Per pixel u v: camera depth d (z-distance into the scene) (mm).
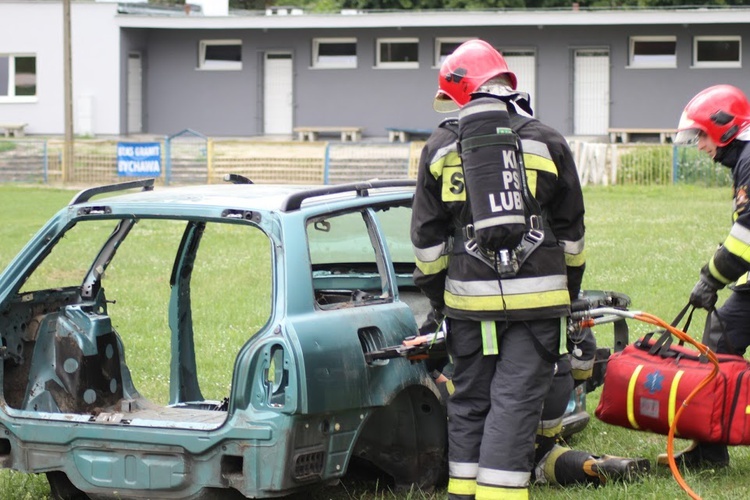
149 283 14516
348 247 7156
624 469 6082
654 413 6098
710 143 6207
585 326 5586
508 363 5258
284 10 46062
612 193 30078
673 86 40188
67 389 6172
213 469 5203
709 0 48000
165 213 5699
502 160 5164
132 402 6336
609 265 15641
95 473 5461
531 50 40844
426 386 5910
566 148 5293
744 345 6504
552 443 6324
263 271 15602
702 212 24328
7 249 18500
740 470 6500
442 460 6148
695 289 6199
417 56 41844
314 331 5254
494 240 5109
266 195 5910
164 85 43594
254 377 5172
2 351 5934
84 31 42531
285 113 43094
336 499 6188
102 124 42750
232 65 43312
